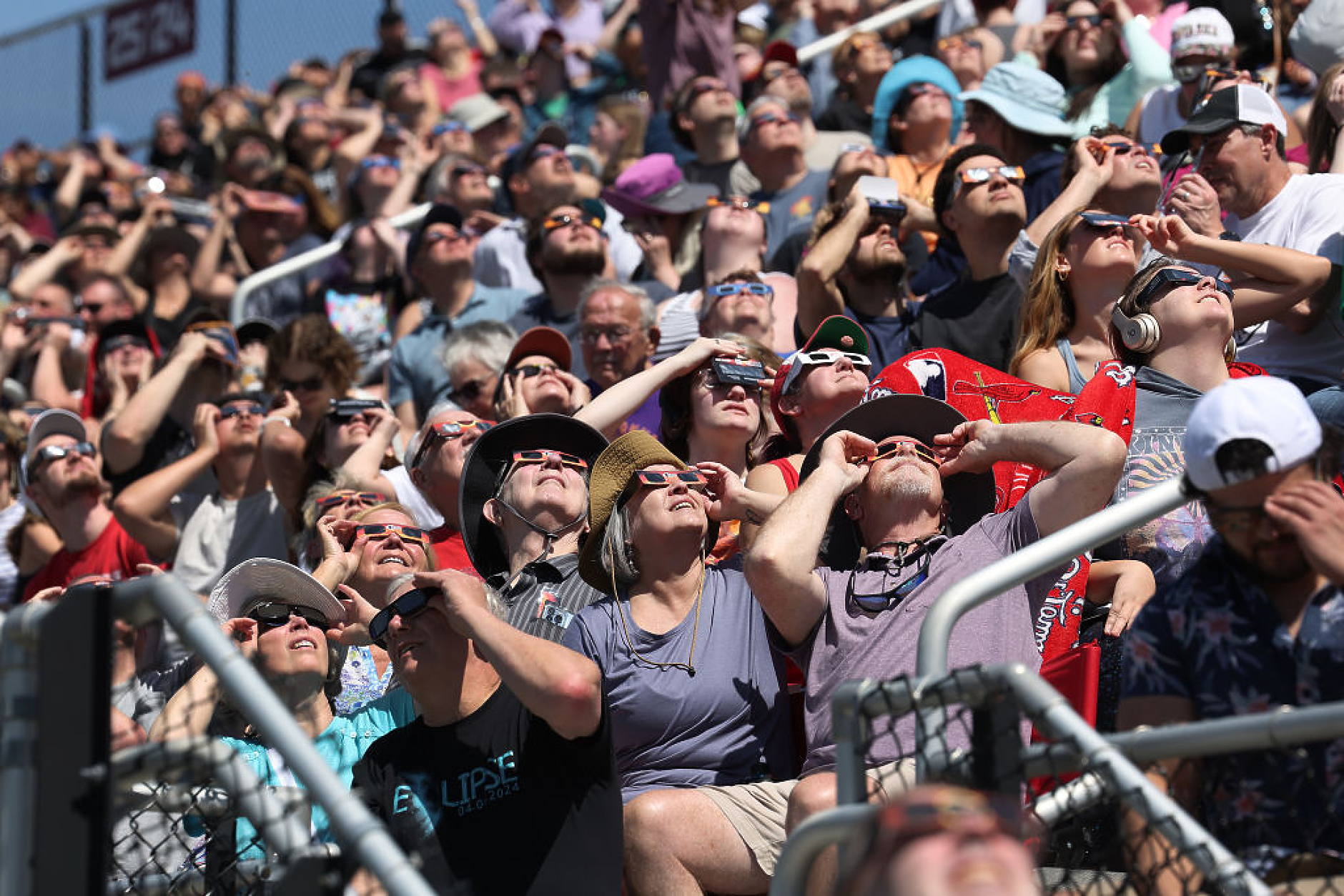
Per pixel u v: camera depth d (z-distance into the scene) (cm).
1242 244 1984
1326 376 2070
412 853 1262
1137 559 1742
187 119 5684
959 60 3472
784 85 3384
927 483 1636
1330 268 2002
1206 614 1194
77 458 2477
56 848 1013
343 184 4366
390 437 2328
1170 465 1761
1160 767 1074
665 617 1667
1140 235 2019
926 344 2331
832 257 2361
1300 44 2692
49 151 5922
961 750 1177
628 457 1731
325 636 1645
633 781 1599
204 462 2481
